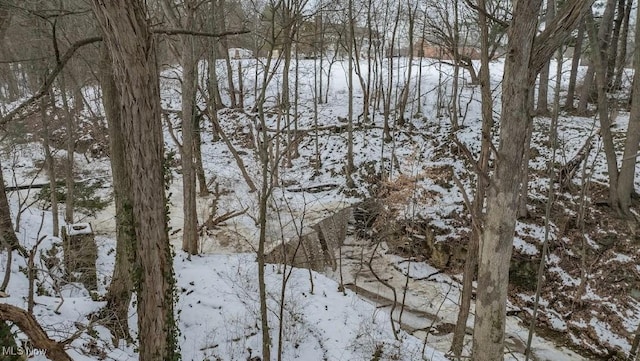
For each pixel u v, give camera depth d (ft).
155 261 17.48
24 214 42.96
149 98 15.65
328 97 88.94
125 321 26.76
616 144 54.44
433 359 30.86
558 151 55.77
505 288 15.72
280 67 90.17
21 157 65.21
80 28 43.88
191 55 37.27
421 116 75.92
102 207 56.08
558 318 41.70
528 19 13.44
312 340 32.09
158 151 16.58
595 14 57.82
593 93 69.15
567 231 47.62
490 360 16.06
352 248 56.85
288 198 59.93
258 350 30.60
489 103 25.13
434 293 47.26
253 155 71.82
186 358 29.12
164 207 17.53
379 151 69.21
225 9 69.10
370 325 34.35
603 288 42.01
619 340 37.81
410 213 55.57
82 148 74.13
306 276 40.63
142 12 14.49
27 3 31.35
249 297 35.45
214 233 50.88
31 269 21.54
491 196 15.24
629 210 45.96
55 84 49.65
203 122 86.58
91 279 32.50
